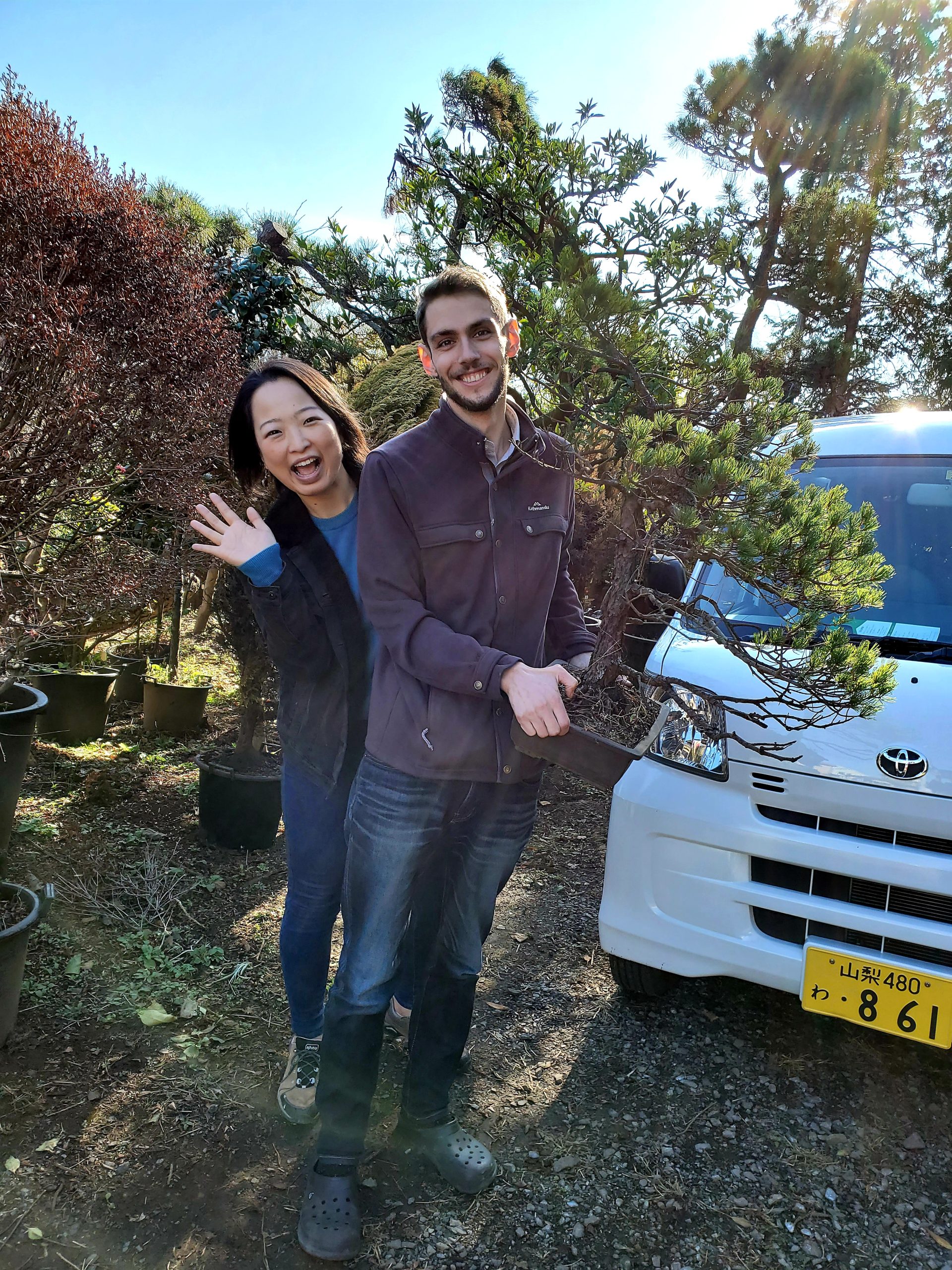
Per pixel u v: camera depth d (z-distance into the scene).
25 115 3.59
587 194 5.37
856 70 8.05
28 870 3.25
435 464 1.73
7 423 3.33
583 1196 2.01
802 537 1.55
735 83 8.22
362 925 1.83
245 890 3.30
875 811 2.12
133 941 2.86
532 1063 2.48
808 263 8.13
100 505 3.84
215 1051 2.39
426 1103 2.03
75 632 4.54
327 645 2.01
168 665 6.24
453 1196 1.98
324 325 7.40
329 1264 1.78
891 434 3.14
